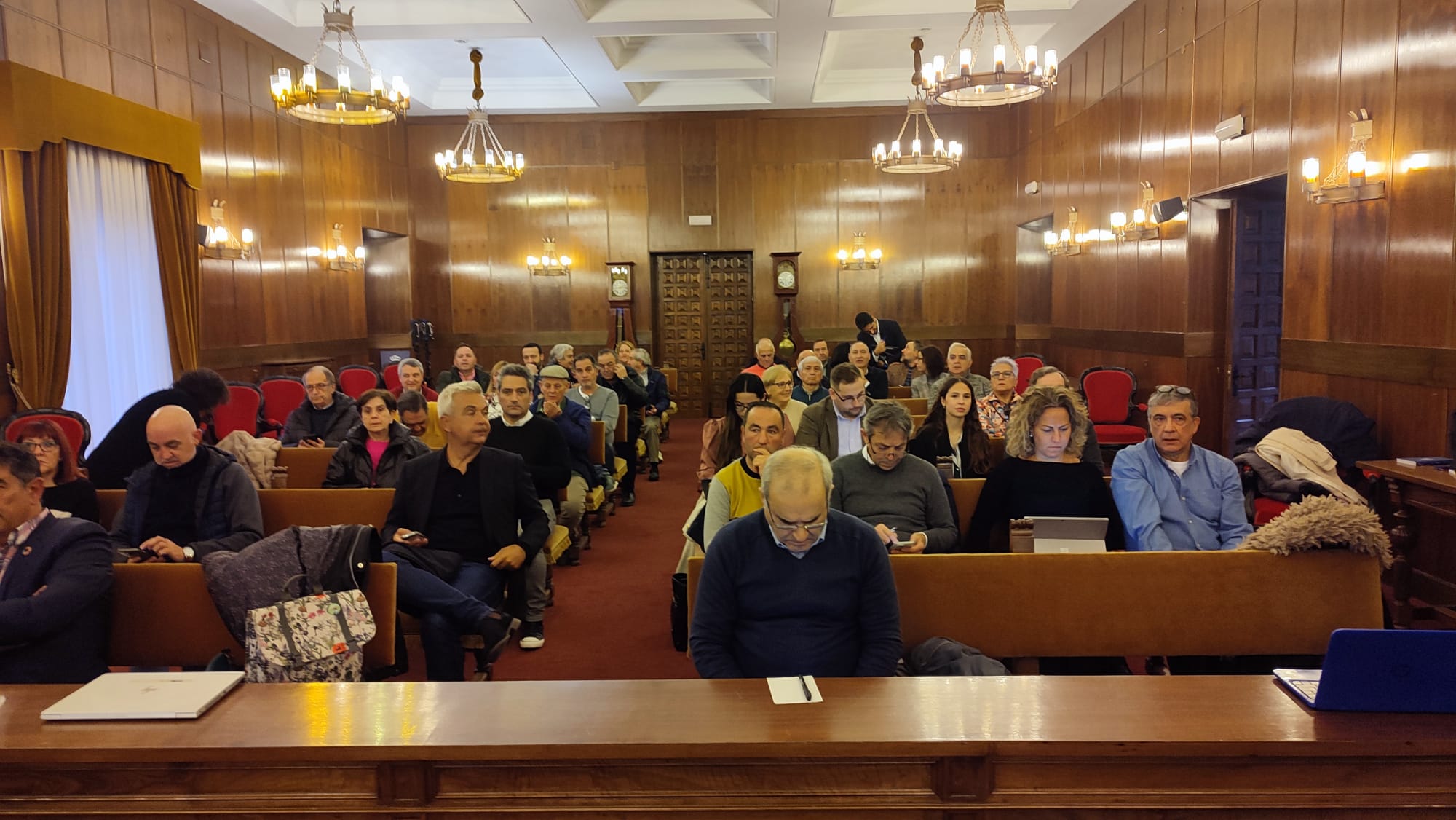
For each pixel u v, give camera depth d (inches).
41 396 265.3
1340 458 228.4
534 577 188.7
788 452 101.4
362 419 205.9
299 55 444.5
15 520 113.7
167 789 76.7
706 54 485.7
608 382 343.0
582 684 87.9
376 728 78.3
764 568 104.6
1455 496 179.9
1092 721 78.1
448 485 164.6
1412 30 215.5
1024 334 559.2
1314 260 257.3
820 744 74.4
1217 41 312.2
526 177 587.2
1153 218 350.6
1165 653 117.4
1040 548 128.3
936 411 198.2
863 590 105.8
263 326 408.5
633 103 558.6
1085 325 441.7
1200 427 337.4
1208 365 336.2
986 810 75.5
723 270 596.1
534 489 171.9
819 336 588.7
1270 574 116.8
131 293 309.1
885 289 584.1
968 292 581.9
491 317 593.0
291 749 75.1
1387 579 219.9
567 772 75.9
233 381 381.7
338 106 306.2
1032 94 314.7
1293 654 117.6
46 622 109.0
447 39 433.7
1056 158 483.5
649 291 589.9
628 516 318.0
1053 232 482.3
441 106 564.7
